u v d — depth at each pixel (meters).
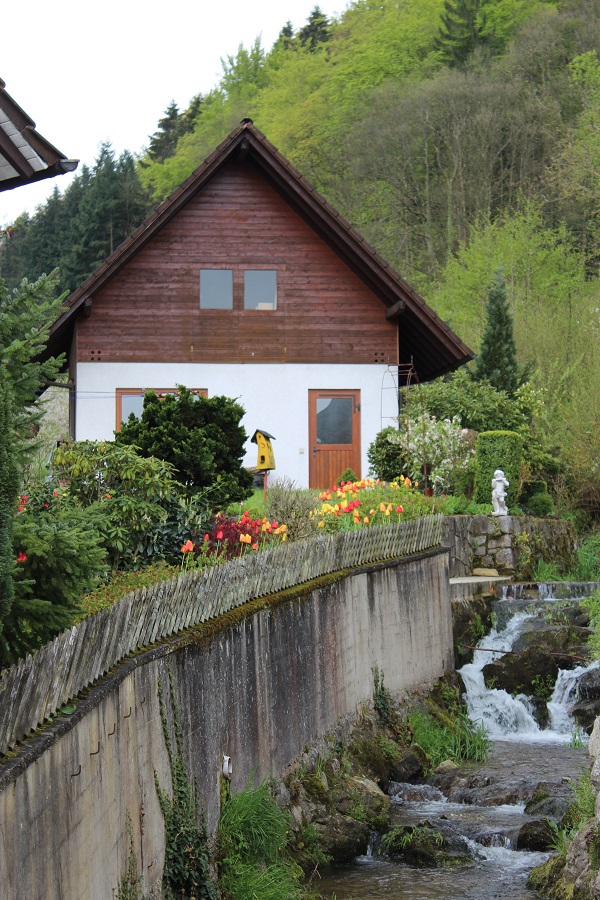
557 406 34.00
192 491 16.62
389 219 54.62
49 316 8.52
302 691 14.07
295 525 17.73
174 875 9.66
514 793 14.77
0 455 6.62
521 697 19.70
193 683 10.52
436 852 12.84
